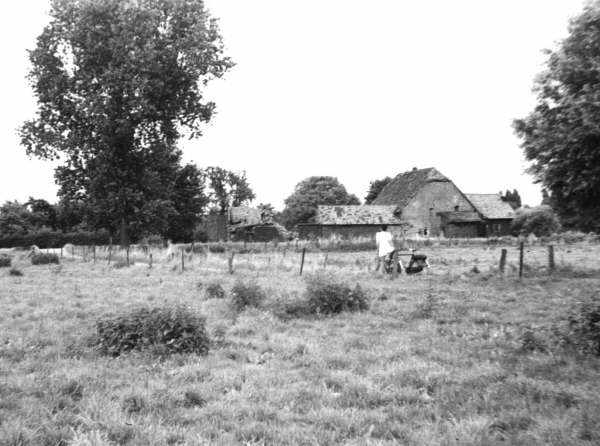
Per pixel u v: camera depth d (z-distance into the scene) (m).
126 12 45.91
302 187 121.44
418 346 9.30
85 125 47.69
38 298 17.31
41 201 87.44
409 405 6.25
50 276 26.33
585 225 21.16
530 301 14.45
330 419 5.81
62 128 48.22
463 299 15.16
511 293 16.16
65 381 7.09
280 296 15.54
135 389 6.76
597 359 7.75
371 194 123.56
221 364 8.36
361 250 47.62
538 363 7.69
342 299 13.64
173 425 5.70
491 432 5.26
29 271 30.33
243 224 97.44
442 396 6.50
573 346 8.46
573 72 17.92
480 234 84.12
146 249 45.53
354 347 9.59
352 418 5.82
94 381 7.20
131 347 9.23
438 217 82.56
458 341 9.67
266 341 10.18
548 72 18.86
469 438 5.09
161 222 49.28
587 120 16.92
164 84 47.66
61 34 46.19
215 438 5.28
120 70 43.22
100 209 47.34
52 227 87.62
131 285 21.17
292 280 21.80
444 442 5.04
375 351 9.09
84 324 12.09
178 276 24.91
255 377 7.54
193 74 48.91
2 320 12.95
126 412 5.98
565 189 19.86
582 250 39.34
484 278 20.48
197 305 15.00
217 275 24.94
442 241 53.38
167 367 8.12
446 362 8.21
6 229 83.12
